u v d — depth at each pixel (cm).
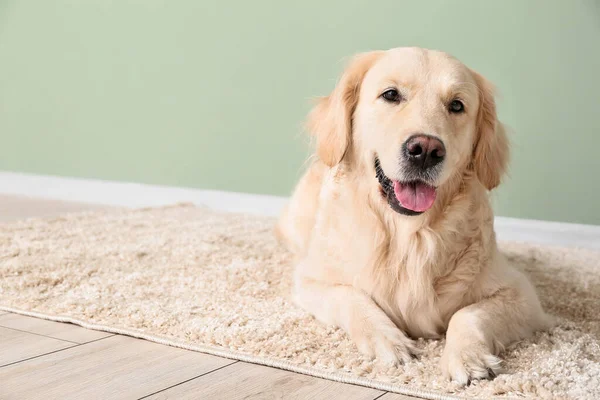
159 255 153
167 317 112
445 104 109
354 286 113
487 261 112
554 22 175
